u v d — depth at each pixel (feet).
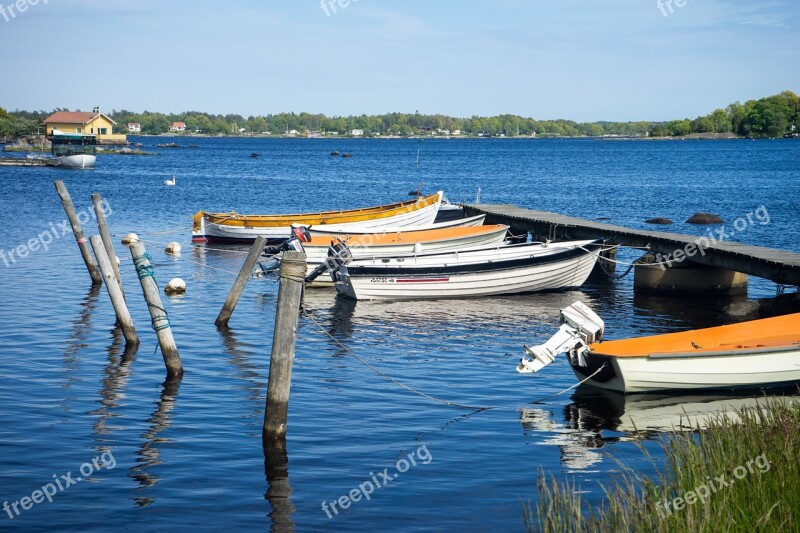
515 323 70.03
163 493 34.30
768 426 33.88
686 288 84.64
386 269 80.43
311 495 34.27
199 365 54.19
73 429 41.55
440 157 490.08
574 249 85.71
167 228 135.74
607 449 39.99
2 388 48.03
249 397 47.34
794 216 156.15
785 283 70.13
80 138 321.32
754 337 54.08
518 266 83.56
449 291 82.48
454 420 44.24
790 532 25.58
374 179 285.64
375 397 48.14
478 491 34.71
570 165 386.32
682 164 381.60
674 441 34.78
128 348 57.93
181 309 72.54
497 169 355.77
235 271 95.81
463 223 110.42
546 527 28.07
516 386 50.96
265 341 61.31
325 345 61.16
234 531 31.01
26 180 233.76
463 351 59.62
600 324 50.24
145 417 43.57
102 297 76.38
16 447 38.99
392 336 64.59
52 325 64.59
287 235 120.26
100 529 31.07
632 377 48.47
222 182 255.50
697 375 48.91
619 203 192.85
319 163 404.36
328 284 91.25
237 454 38.60
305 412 45.01
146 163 366.02
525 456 38.93
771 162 386.93
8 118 524.93
